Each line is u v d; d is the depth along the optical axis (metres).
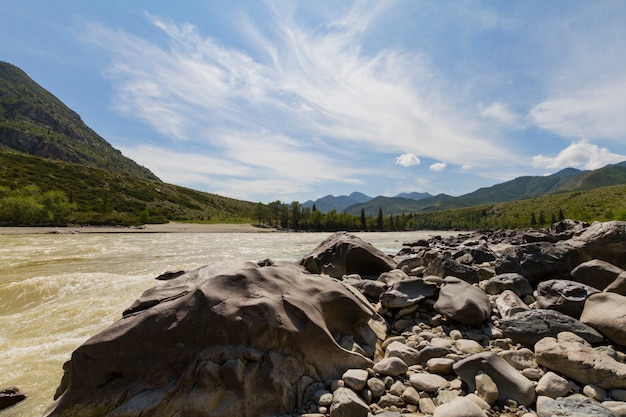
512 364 5.53
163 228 86.75
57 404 4.80
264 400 4.63
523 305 7.74
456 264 10.77
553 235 19.66
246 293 5.73
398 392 4.95
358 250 13.13
